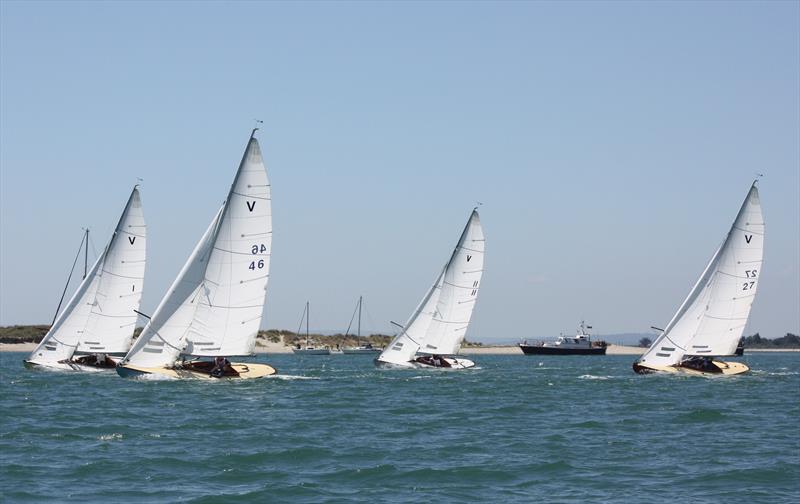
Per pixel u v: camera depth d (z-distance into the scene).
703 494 29.45
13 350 182.00
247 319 64.06
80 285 80.06
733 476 32.03
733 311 79.75
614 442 39.28
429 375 85.38
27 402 53.03
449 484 30.55
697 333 80.81
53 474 31.08
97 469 31.94
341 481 30.80
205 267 64.06
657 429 43.72
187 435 39.78
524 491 29.69
